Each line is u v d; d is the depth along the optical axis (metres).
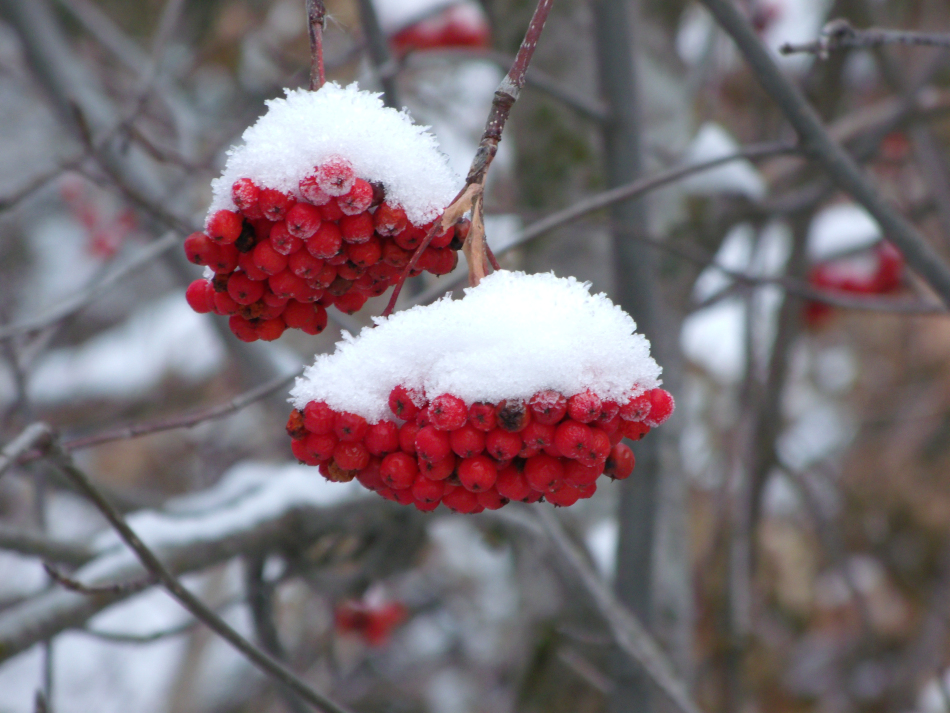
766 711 5.41
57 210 7.59
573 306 1.24
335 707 1.79
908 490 6.14
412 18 3.84
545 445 1.16
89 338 7.31
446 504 1.30
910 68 4.73
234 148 1.26
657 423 1.22
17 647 2.02
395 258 1.31
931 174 3.56
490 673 5.22
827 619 5.81
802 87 3.76
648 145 3.35
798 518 5.75
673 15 3.74
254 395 1.97
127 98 3.69
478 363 1.16
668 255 3.38
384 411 1.24
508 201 3.96
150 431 1.88
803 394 6.81
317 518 2.66
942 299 2.32
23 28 3.88
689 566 3.37
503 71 3.47
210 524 2.50
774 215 3.58
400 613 3.78
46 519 2.59
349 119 1.26
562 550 2.60
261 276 1.27
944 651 5.31
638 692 2.78
